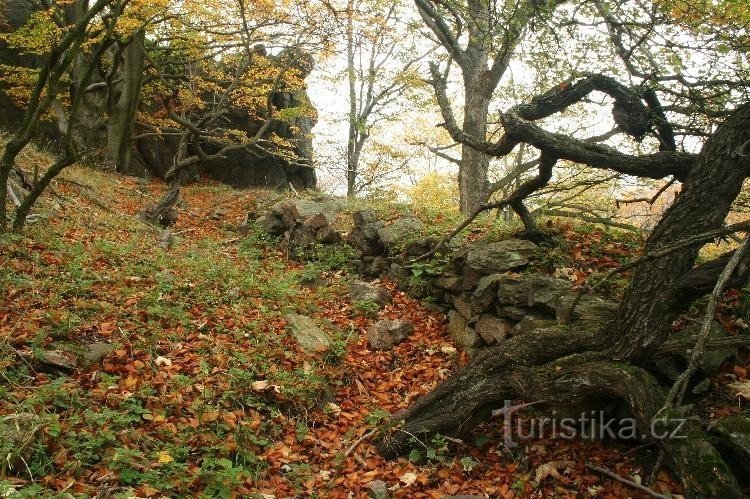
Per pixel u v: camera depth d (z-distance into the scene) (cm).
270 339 629
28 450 369
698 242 380
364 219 980
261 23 1249
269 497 407
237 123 2302
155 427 446
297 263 1024
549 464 441
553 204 726
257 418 500
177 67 1997
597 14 634
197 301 695
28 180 1023
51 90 766
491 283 631
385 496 431
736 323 498
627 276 586
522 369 456
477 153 1545
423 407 507
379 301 798
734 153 411
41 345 512
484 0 725
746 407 422
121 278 709
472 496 418
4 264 666
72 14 1588
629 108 574
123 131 1833
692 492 338
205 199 1848
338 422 537
